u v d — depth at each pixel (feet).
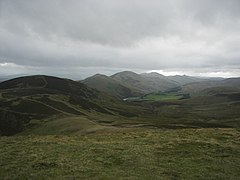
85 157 94.38
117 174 74.84
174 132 166.50
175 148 113.39
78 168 79.82
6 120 435.12
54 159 90.48
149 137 145.79
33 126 392.27
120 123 336.90
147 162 89.45
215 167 86.58
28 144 120.88
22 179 70.18
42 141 129.70
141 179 71.20
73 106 581.53
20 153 100.73
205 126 429.79
